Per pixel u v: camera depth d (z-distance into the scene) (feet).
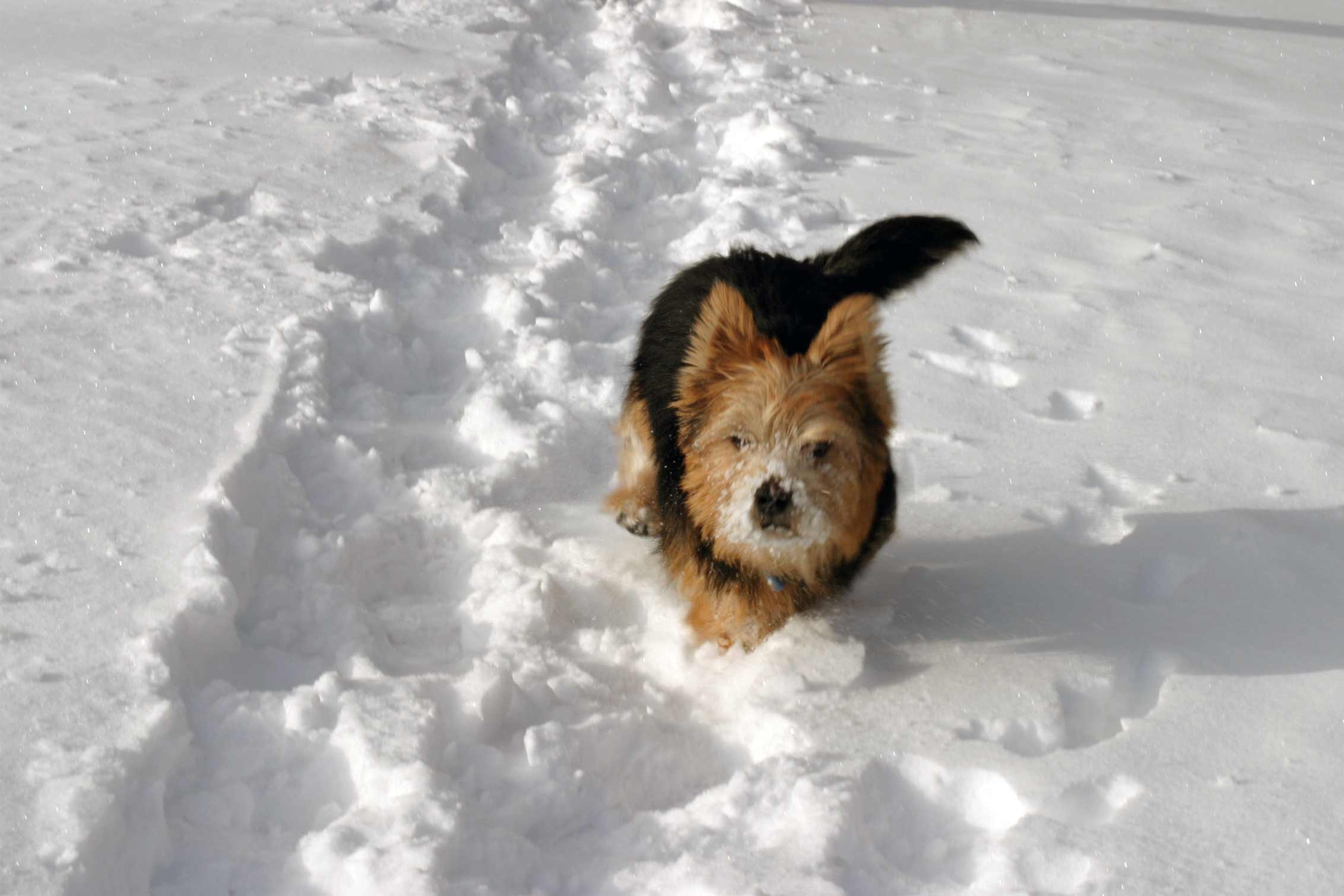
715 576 5.08
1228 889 4.26
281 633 4.96
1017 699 4.89
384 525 5.41
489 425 6.05
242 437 5.46
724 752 4.83
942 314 7.10
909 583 5.42
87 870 4.07
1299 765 4.61
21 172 7.25
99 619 4.67
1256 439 6.16
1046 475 5.96
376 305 6.43
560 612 5.26
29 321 6.00
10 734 4.33
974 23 14.98
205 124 8.23
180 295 6.31
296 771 4.52
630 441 5.70
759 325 5.19
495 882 4.28
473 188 7.97
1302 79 13.01
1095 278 7.54
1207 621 5.21
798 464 4.82
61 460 5.25
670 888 4.27
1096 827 4.42
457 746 4.59
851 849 4.40
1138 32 14.99
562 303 6.98
